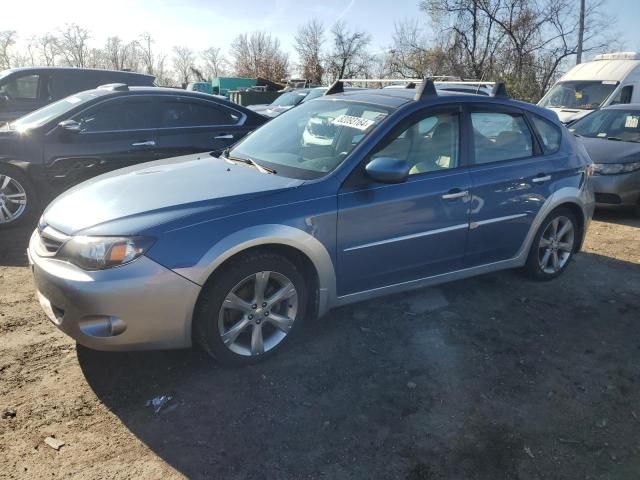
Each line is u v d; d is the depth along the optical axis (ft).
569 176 14.85
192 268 9.41
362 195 11.20
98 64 177.58
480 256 13.55
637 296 14.79
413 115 12.19
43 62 164.76
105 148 20.11
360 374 10.56
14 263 15.98
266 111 45.62
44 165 19.35
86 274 9.07
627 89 41.91
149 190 10.71
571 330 12.69
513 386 10.36
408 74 126.62
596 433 9.11
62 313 9.48
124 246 9.14
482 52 111.24
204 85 125.08
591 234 20.93
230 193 10.37
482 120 13.37
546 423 9.32
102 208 10.07
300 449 8.51
